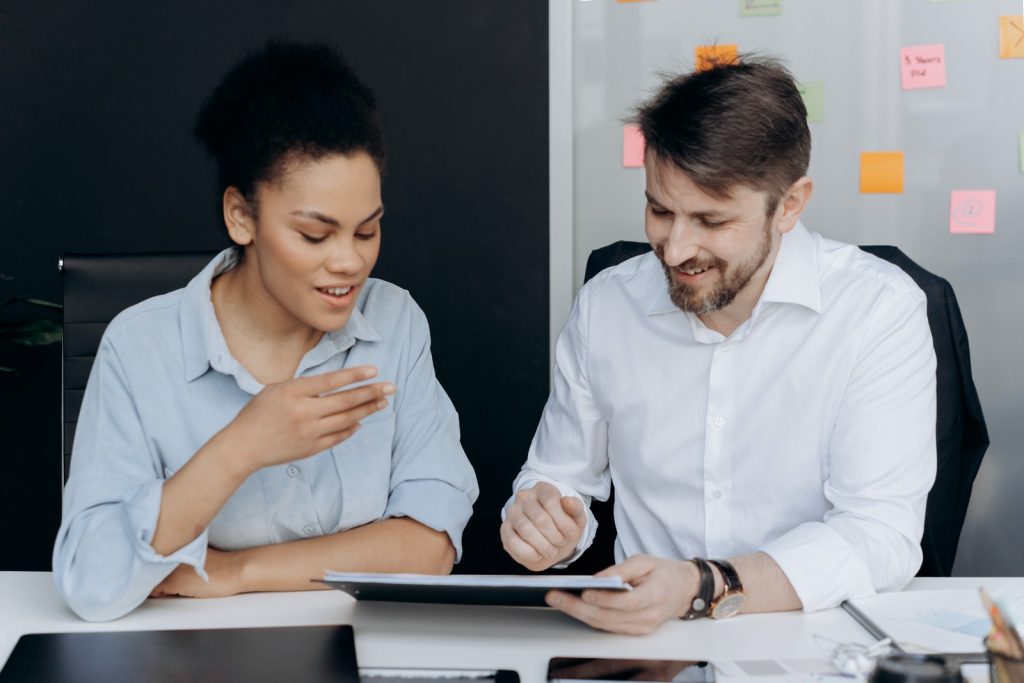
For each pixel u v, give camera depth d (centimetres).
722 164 129
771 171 132
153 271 178
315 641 114
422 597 122
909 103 251
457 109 270
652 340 163
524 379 275
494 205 271
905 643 112
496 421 277
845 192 255
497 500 278
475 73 268
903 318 151
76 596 122
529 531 140
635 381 164
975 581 141
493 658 113
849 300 153
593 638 118
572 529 140
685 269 140
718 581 123
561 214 268
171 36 273
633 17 259
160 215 276
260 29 272
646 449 164
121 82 274
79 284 176
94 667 107
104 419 138
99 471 135
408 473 147
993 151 249
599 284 172
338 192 123
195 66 273
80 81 274
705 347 159
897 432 147
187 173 275
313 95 123
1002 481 255
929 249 254
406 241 275
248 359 143
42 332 251
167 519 121
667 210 137
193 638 115
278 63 126
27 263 278
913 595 129
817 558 128
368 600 129
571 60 263
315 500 142
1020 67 246
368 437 146
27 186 277
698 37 256
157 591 130
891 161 252
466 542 279
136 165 276
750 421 157
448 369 276
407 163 272
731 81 131
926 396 150
